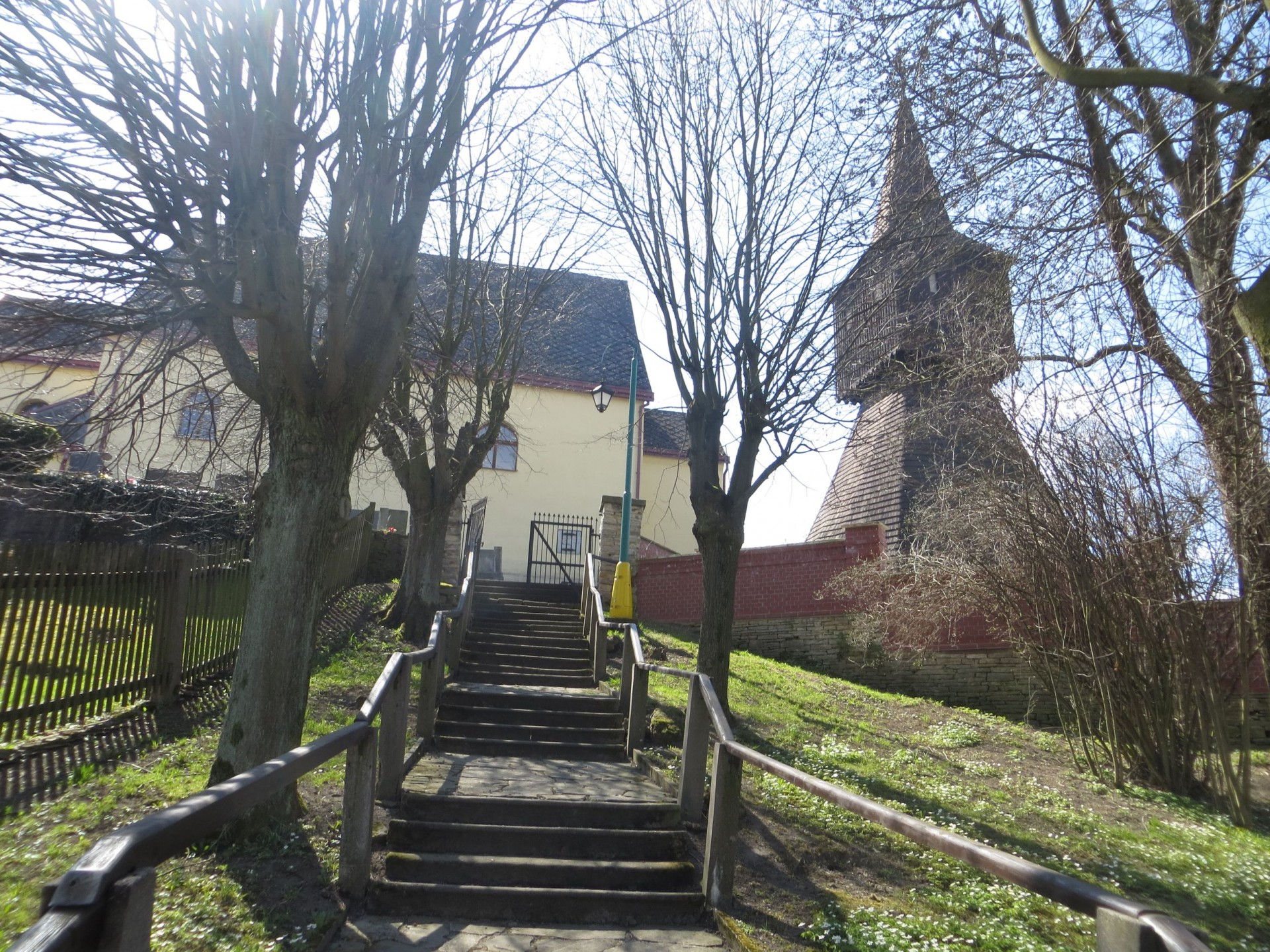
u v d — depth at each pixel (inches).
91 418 251.0
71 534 420.5
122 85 207.6
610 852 243.9
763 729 402.0
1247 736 351.6
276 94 225.6
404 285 254.1
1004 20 308.3
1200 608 363.3
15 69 195.9
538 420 1010.7
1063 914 222.5
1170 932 76.4
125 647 296.2
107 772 240.7
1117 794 378.9
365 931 186.7
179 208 218.5
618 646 572.7
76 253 206.2
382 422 518.9
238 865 197.8
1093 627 395.5
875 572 616.7
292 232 222.2
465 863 221.6
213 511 429.7
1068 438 371.9
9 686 242.5
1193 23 290.2
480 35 249.0
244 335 459.2
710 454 404.8
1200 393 306.2
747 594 724.7
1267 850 302.2
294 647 231.1
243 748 223.1
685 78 380.2
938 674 645.3
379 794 261.4
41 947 68.3
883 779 342.6
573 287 680.4
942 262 368.2
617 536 730.2
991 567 454.0
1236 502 325.7
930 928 202.4
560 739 378.3
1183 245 296.7
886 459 767.7
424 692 354.3
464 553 706.2
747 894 221.3
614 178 396.2
